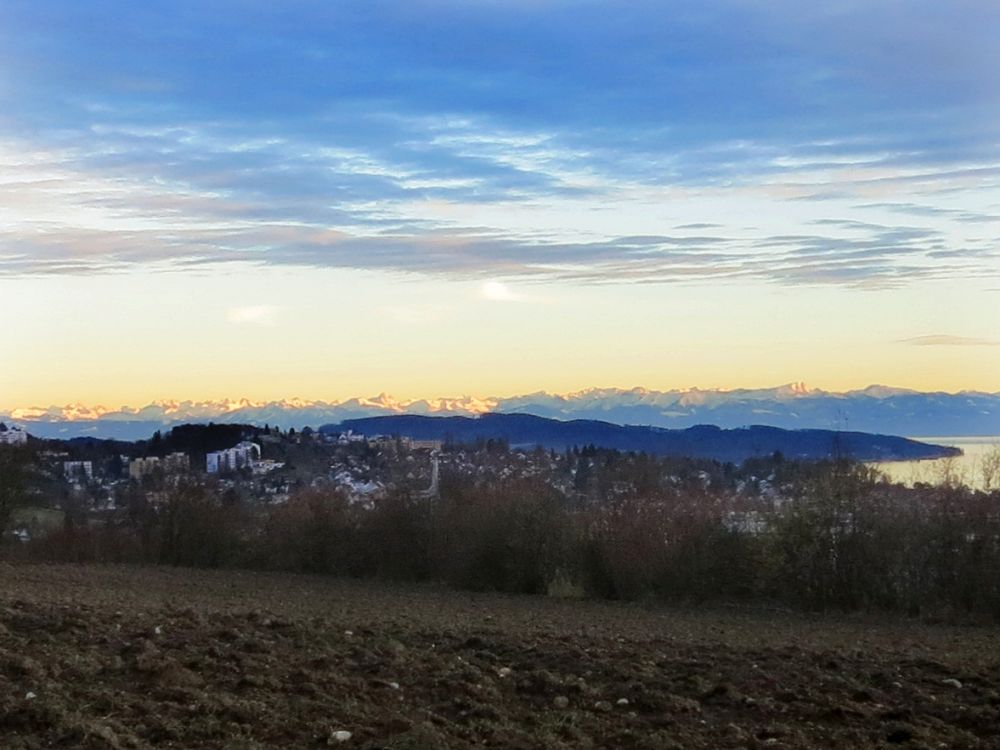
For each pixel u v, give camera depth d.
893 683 11.09
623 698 10.36
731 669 11.77
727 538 29.23
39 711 9.00
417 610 22.67
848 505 28.08
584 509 31.81
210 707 9.47
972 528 26.70
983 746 8.78
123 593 23.95
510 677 11.18
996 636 20.47
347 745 8.62
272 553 37.28
